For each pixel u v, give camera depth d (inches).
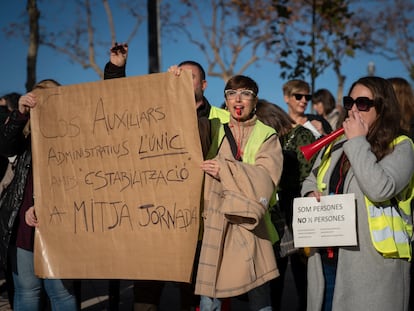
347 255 136.1
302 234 138.8
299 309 211.2
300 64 395.5
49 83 173.8
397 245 132.3
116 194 157.2
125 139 156.5
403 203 136.9
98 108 160.1
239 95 154.3
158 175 152.0
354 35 409.4
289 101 247.9
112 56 173.0
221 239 144.3
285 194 190.7
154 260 151.7
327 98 339.6
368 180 129.1
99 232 158.9
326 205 136.9
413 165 134.1
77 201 162.2
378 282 133.2
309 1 429.4
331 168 144.6
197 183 147.1
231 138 155.8
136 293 175.5
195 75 185.0
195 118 148.2
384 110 139.1
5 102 255.9
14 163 204.8
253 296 152.1
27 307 171.3
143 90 154.3
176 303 247.9
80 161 162.4
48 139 166.4
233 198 140.5
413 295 165.5
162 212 151.3
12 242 171.3
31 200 170.7
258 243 146.0
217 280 143.4
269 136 153.8
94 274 159.0
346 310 135.6
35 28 465.4
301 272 210.5
